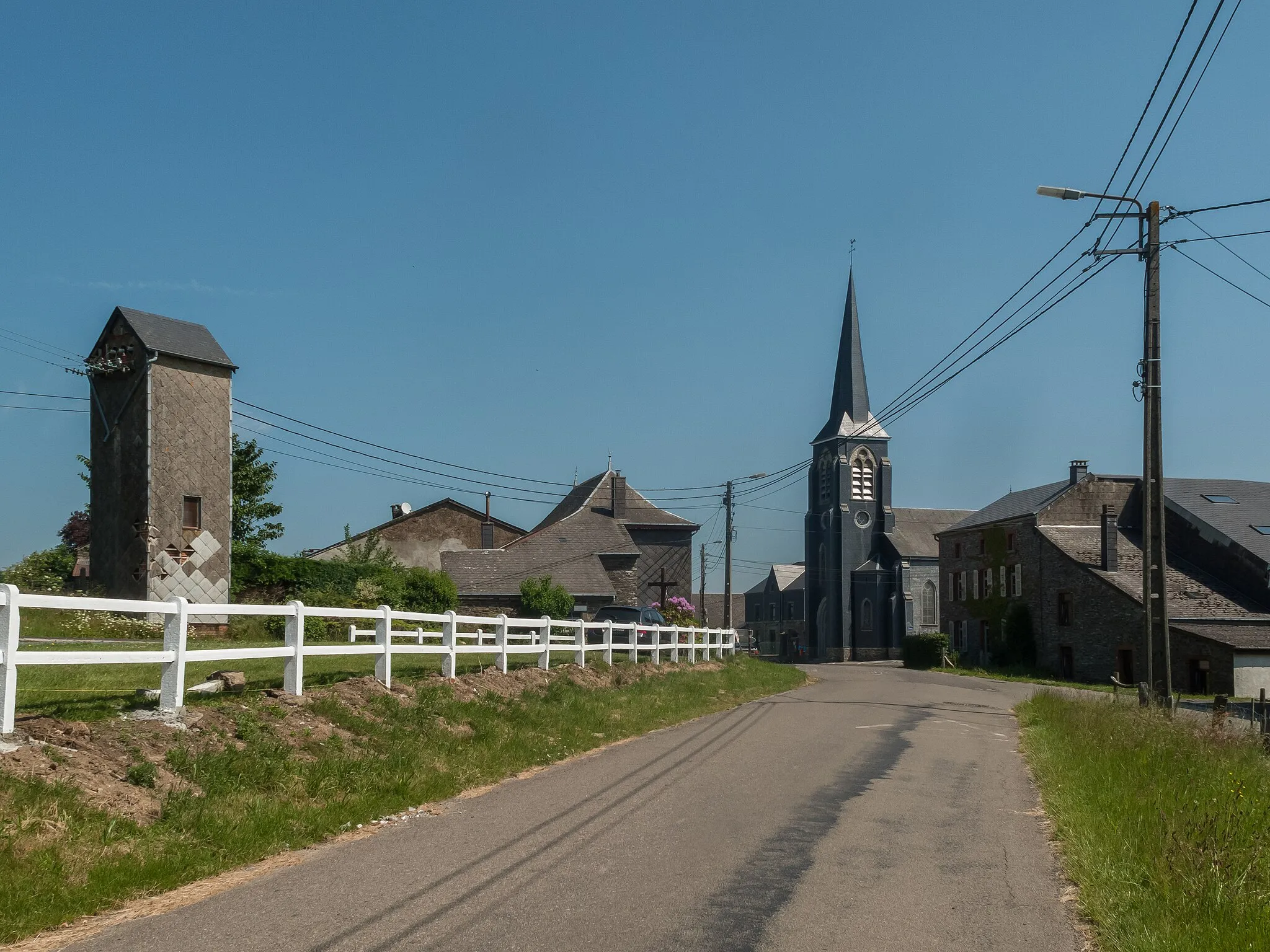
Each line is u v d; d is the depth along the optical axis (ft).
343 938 21.49
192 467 99.66
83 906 23.50
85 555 129.90
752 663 126.52
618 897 24.66
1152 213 72.28
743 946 21.33
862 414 326.24
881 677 147.95
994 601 212.23
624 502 209.56
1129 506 203.41
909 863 29.09
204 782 32.24
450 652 56.03
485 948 20.95
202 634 95.81
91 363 98.53
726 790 39.99
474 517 219.20
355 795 35.40
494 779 42.32
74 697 37.47
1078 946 22.24
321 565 129.59
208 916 23.21
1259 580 168.14
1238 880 25.79
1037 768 49.55
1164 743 49.80
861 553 318.65
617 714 62.39
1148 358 73.87
